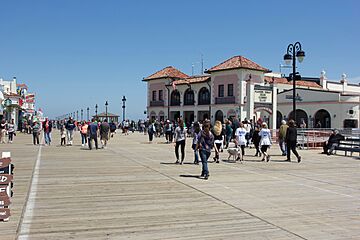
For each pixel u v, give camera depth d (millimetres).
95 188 10109
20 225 6668
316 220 7289
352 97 41656
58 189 9906
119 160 16828
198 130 15617
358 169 15078
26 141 29781
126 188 10188
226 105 48312
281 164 16422
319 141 26031
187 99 55719
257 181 11742
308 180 12133
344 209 8219
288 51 23734
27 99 62594
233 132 25625
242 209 8055
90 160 16641
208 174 12016
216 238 6113
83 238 6012
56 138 34625
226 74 48656
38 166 14352
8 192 7078
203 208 8094
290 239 6133
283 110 46875
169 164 15555
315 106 43844
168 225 6801
